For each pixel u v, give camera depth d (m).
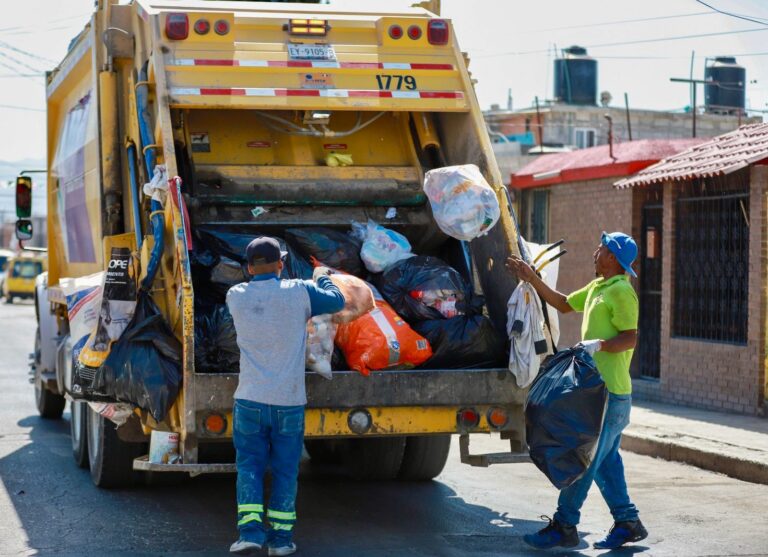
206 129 8.09
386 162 8.41
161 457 6.47
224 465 6.21
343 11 8.26
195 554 6.43
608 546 6.57
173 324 6.76
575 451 6.23
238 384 6.23
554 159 17.16
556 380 6.34
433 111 7.93
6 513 7.56
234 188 7.83
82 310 7.41
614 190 14.76
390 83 7.79
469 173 7.27
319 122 8.33
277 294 6.09
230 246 7.27
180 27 7.44
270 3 8.43
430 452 8.62
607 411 6.44
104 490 8.41
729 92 30.56
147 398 6.42
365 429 6.54
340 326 6.66
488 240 7.51
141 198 7.67
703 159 12.75
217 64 7.46
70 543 6.71
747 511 7.76
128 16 8.50
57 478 8.88
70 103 10.85
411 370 6.71
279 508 6.15
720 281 12.44
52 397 12.23
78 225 10.20
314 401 6.43
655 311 13.99
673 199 13.09
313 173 8.06
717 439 10.15
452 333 6.90
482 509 7.77
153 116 7.63
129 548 6.59
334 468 9.55
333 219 7.99
